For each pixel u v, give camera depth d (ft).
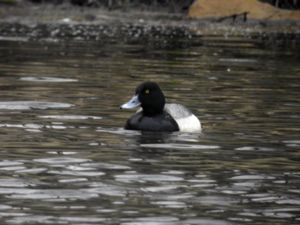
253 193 35.99
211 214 32.89
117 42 103.19
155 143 45.98
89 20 127.95
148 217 32.27
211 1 134.72
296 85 70.69
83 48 95.61
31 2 137.80
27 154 42.45
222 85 69.56
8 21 123.34
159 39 108.17
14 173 38.42
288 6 140.97
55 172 38.75
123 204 33.88
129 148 44.50
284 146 46.09
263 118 54.70
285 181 38.22
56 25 120.98
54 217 31.99
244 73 78.28
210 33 118.32
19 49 92.58
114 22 126.72
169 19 132.05
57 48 94.68
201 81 71.72
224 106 59.06
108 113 55.01
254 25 129.29
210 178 38.45
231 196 35.50
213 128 51.01
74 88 65.26
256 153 44.11
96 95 62.13
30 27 117.19
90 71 75.97
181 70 79.05
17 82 67.62
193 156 43.04
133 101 50.11
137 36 110.73
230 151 44.50
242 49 99.71
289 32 122.11
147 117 50.06
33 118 52.34
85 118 52.95
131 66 80.79
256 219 32.42
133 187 36.47
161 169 39.99
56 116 53.26
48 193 35.22
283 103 60.95
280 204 34.47
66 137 46.93
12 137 46.44
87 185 36.63
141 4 140.97
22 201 33.96
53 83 67.67
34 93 62.08
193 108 57.93
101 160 41.47
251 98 62.95
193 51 96.07
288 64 86.38
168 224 31.48
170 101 60.70
